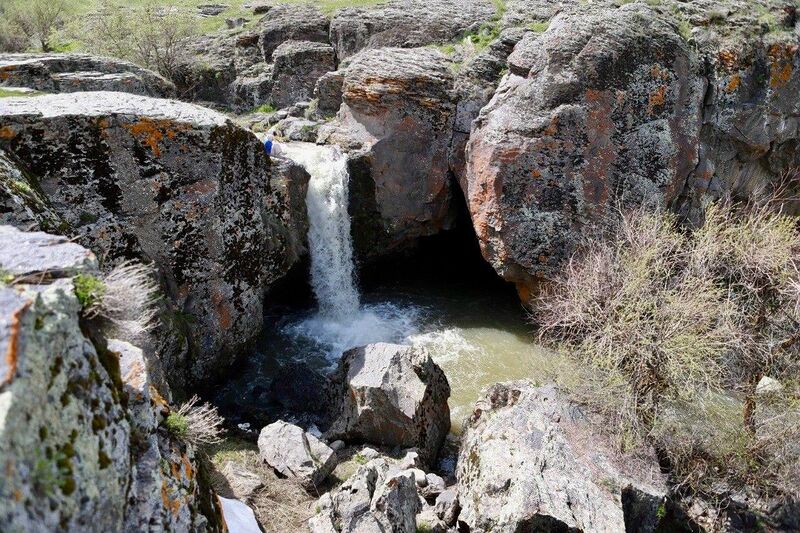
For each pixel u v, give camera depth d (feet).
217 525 12.90
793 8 42.34
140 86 39.04
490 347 38.73
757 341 24.99
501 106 39.01
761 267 24.99
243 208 30.99
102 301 10.52
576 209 37.91
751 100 39.70
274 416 30.22
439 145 43.39
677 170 38.55
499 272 40.24
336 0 63.62
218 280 29.86
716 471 24.62
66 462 8.09
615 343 24.09
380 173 42.98
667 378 23.82
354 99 43.83
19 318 7.93
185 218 27.84
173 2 67.10
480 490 21.86
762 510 23.66
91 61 40.70
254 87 54.44
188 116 27.37
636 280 24.57
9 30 52.75
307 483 22.89
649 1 41.47
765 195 42.63
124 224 26.05
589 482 21.86
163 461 11.75
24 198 20.98
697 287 24.88
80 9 62.18
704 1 42.14
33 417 7.70
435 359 37.22
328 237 40.88
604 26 37.29
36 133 23.48
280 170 36.58
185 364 28.55
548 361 33.53
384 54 44.75
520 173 37.86
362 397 27.20
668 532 23.11
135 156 25.90
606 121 37.24
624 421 23.90
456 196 45.75
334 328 40.34
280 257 35.12
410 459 25.50
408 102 42.68
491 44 44.04
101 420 9.30
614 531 19.89
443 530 21.62
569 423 24.53
